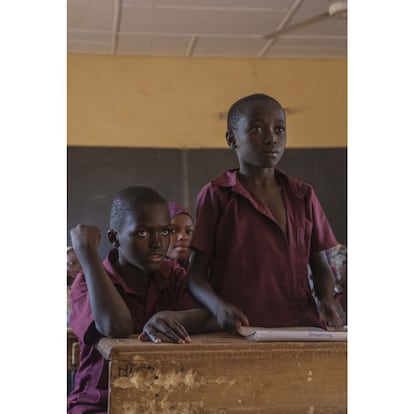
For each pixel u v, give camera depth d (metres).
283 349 1.52
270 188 1.73
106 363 1.67
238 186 1.71
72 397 1.69
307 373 1.53
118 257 1.71
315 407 1.53
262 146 1.70
